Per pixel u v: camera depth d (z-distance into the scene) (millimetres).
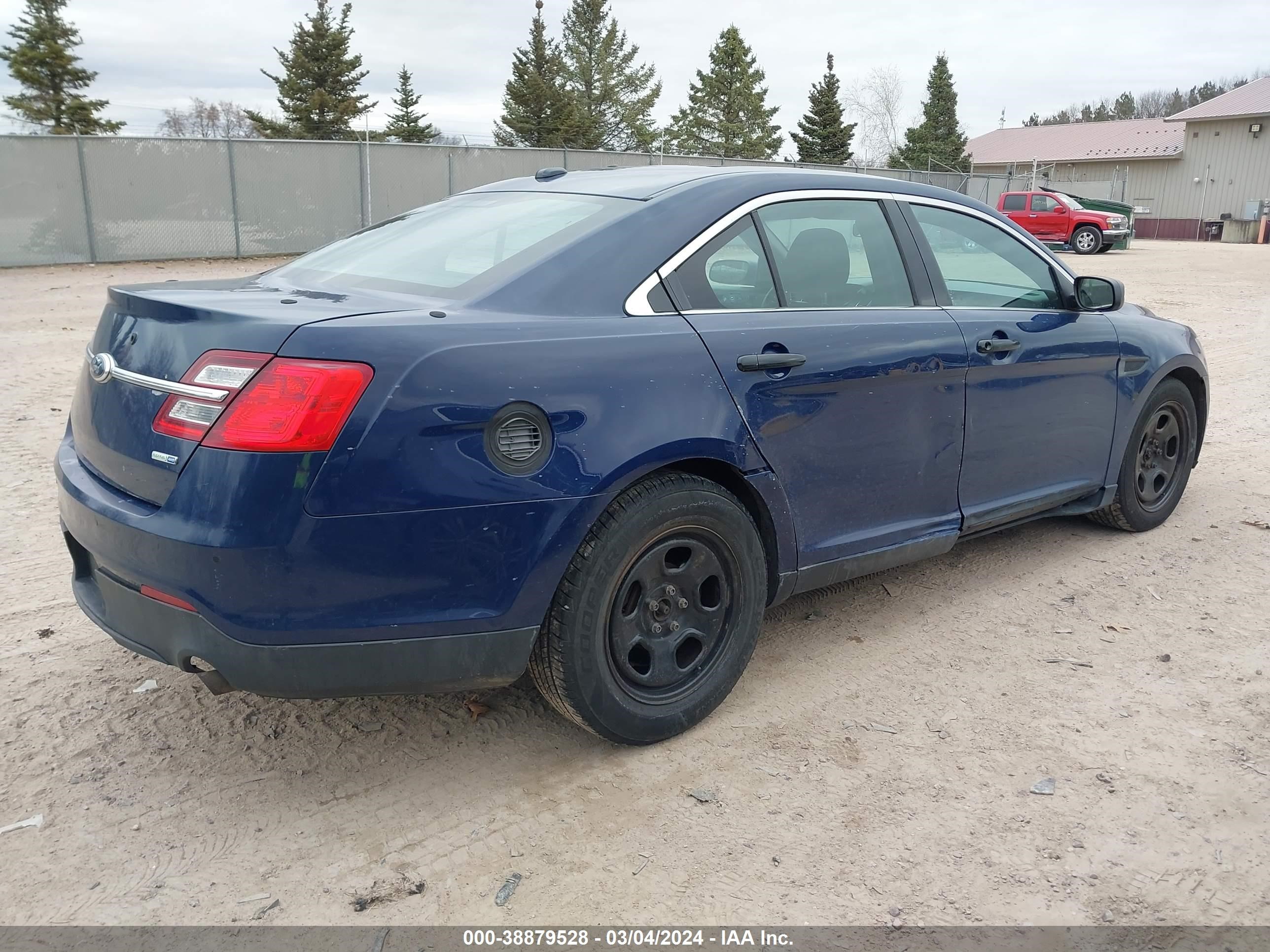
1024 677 3404
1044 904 2301
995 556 4570
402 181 22562
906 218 3652
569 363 2562
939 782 2779
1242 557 4551
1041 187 40750
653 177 3332
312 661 2355
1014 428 3877
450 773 2816
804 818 2613
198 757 2863
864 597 4102
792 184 3334
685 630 2941
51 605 3844
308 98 42562
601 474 2572
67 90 33906
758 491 2998
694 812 2641
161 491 2363
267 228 21281
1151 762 2883
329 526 2273
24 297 13984
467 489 2398
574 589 2607
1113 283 4164
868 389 3264
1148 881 2383
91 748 2891
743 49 49438
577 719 2762
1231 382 8844
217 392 2289
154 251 20125
